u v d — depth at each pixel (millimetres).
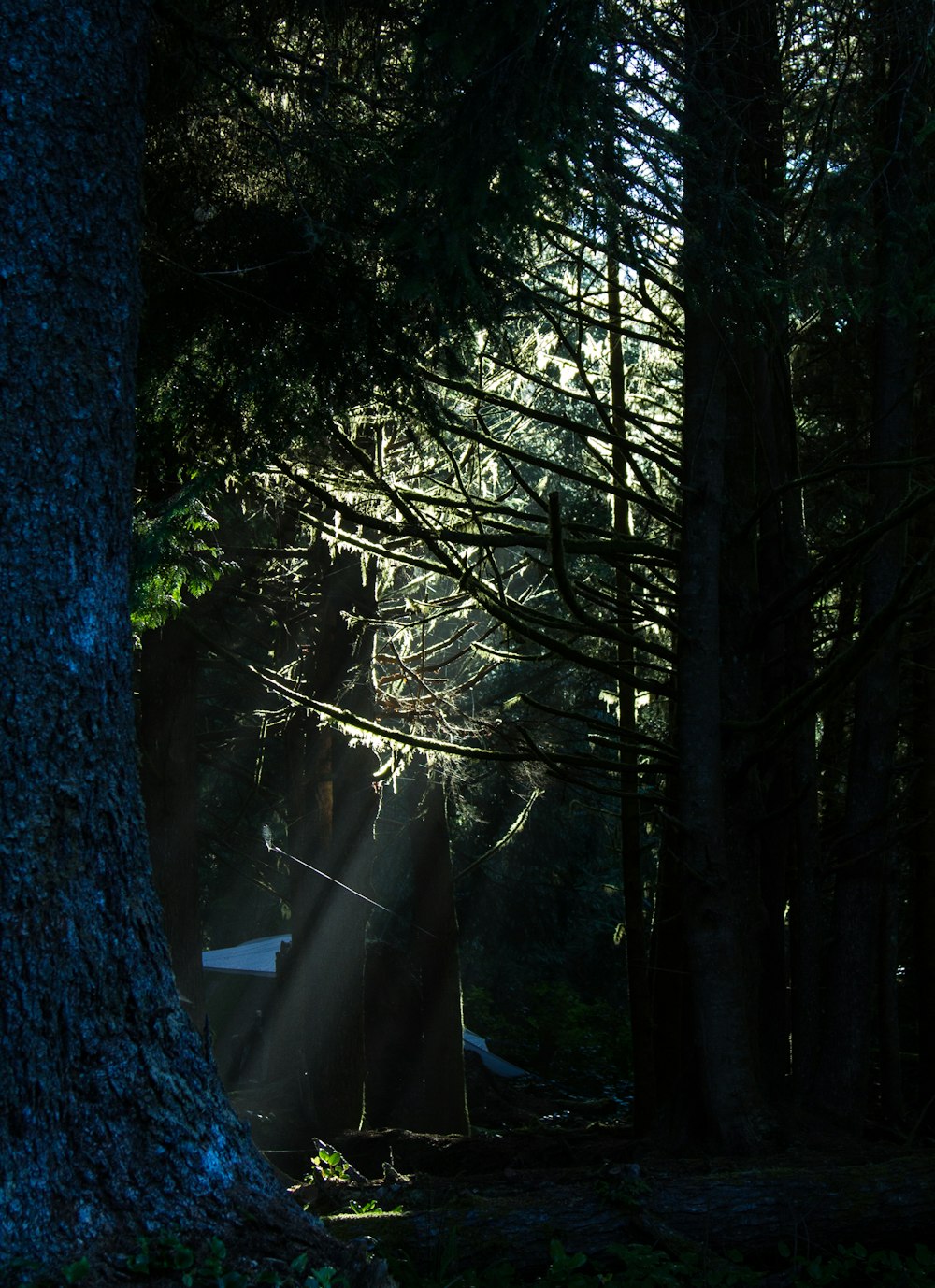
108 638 3666
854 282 6527
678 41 6523
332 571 10938
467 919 21875
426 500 8086
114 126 3727
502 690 14820
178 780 9773
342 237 5707
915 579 6430
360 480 8320
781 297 6195
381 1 5477
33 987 3383
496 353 9180
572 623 7422
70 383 3584
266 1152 9812
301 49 6059
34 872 3414
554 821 19453
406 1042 13344
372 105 5688
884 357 8320
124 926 3594
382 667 11805
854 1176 5543
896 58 6629
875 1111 11117
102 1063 3482
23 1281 3156
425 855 12602
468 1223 5148
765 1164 6254
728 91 7438
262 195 6191
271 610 12594
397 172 5461
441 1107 12227
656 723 12664
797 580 8406
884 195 6355
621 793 7438
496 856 20297
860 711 8328
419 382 6566
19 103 3529
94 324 3652
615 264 8719
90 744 3570
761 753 7305
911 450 8336
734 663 7816
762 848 8547
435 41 4898
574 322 9070
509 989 21984
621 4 6348
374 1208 5605
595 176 5652
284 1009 12469
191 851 9797
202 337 6230
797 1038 8000
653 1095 9906
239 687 14711
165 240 6004
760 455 8578
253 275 5977
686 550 7484
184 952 9609
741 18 7117
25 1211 3291
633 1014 10172
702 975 7031
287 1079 12094
